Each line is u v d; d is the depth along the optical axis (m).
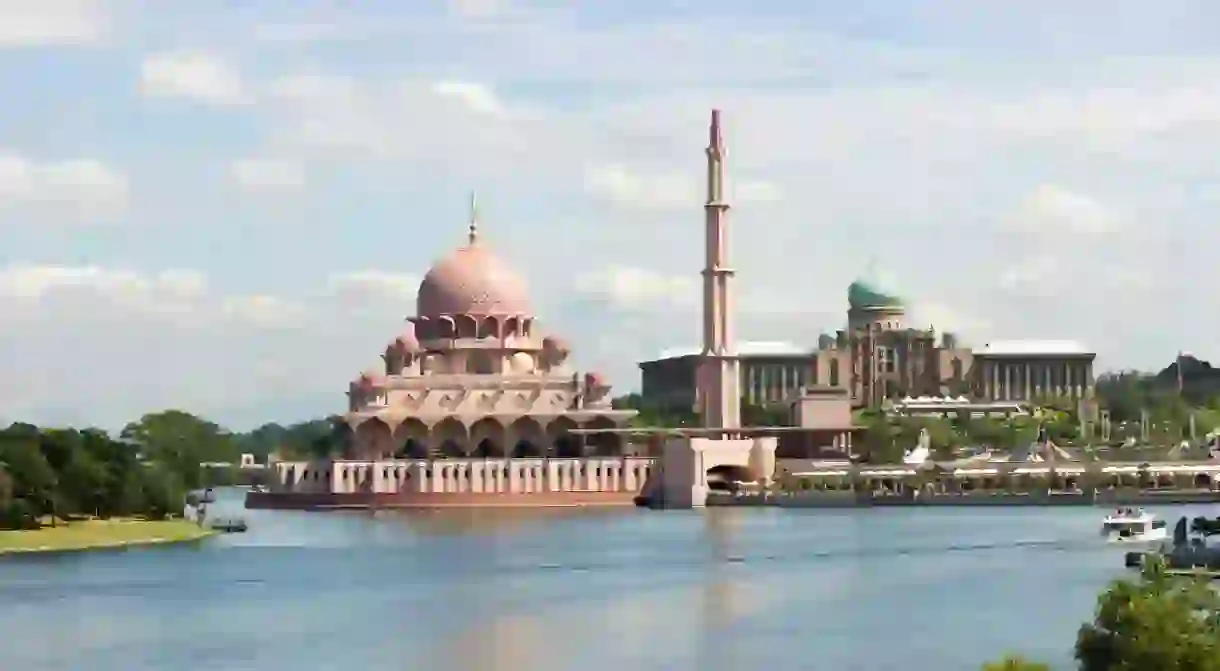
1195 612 175.38
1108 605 166.25
